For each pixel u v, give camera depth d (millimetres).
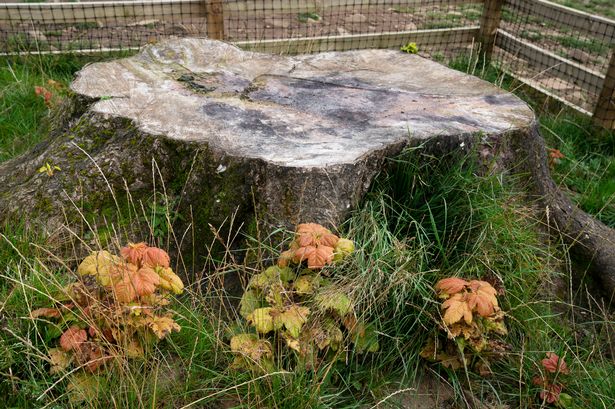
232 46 4398
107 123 3332
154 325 2502
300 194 2867
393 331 2852
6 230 3158
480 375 2875
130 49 6215
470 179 3135
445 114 3564
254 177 2918
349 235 2904
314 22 8344
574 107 5785
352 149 3016
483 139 3314
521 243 3197
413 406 2746
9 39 6250
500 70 6598
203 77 3916
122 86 3654
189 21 8000
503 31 7363
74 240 3105
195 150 3080
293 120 3389
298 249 2646
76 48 6445
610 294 3527
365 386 2752
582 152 5344
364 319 2797
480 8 9547
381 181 3125
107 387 2465
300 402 2488
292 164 2850
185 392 2557
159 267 2557
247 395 2506
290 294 2744
